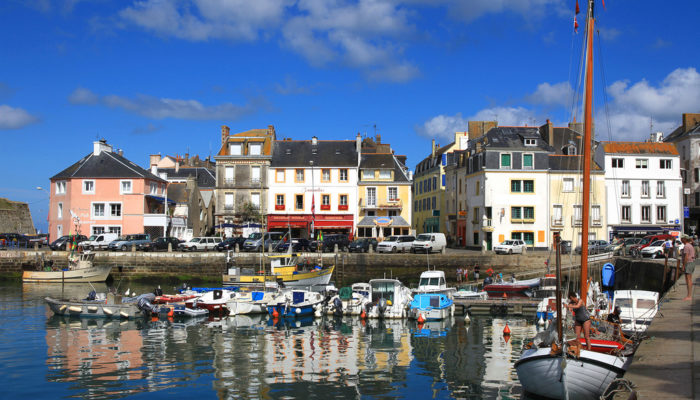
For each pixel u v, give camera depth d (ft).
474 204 186.39
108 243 159.22
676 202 183.93
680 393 28.60
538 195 175.63
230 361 64.28
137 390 52.54
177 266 148.97
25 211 239.91
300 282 125.18
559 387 44.52
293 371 59.98
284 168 195.72
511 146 176.96
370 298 100.94
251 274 128.36
